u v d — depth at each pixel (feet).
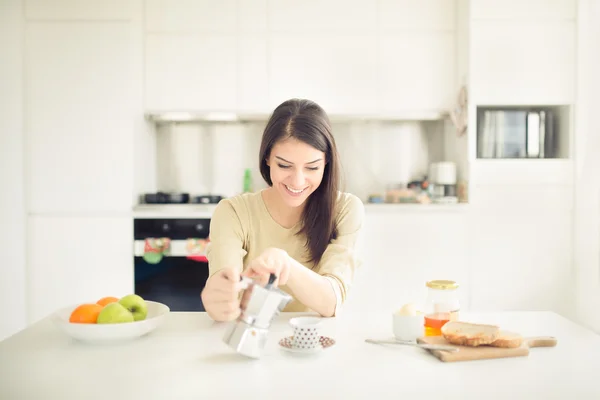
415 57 10.28
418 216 9.81
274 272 3.22
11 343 3.27
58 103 9.92
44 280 9.91
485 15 9.68
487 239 9.78
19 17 9.87
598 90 9.50
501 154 10.00
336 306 3.91
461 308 9.78
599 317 9.32
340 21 10.25
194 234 9.93
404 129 11.48
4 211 9.86
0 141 9.86
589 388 2.49
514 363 2.87
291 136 3.84
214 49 10.27
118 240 9.92
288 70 10.28
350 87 10.29
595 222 9.54
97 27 9.96
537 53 9.70
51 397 2.39
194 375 2.68
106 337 3.17
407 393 2.43
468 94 9.73
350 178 11.49
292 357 2.98
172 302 9.93
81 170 9.93
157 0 10.18
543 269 9.77
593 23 9.50
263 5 10.23
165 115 10.41
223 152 11.44
